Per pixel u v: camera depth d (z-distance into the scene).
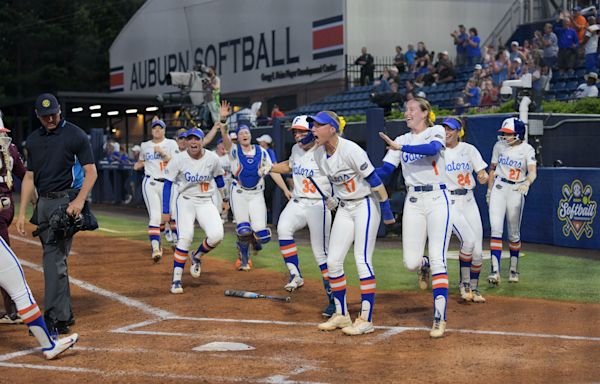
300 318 9.10
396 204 17.05
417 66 23.08
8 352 7.77
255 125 24.52
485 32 24.38
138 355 7.48
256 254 14.59
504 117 16.11
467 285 9.79
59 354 7.47
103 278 12.19
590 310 9.21
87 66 55.16
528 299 9.94
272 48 28.92
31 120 36.06
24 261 14.22
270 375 6.66
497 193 11.21
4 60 54.69
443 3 24.67
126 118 33.97
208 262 13.75
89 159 8.45
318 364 6.98
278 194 19.77
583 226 14.69
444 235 8.16
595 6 22.14
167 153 14.06
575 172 14.79
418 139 8.28
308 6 27.08
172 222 15.15
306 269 12.77
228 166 17.83
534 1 23.83
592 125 15.62
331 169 8.17
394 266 12.78
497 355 7.16
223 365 7.02
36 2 55.78
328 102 25.47
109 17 56.25
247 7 30.05
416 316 9.03
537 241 15.73
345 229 8.37
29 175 8.66
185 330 8.55
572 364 6.79
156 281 11.88
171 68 35.28
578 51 20.70
